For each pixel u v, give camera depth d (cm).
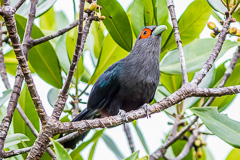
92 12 798
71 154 1018
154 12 1098
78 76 1109
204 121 800
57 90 1155
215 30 934
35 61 1067
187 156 1191
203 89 835
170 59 1130
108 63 1173
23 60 711
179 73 1098
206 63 878
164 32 1130
